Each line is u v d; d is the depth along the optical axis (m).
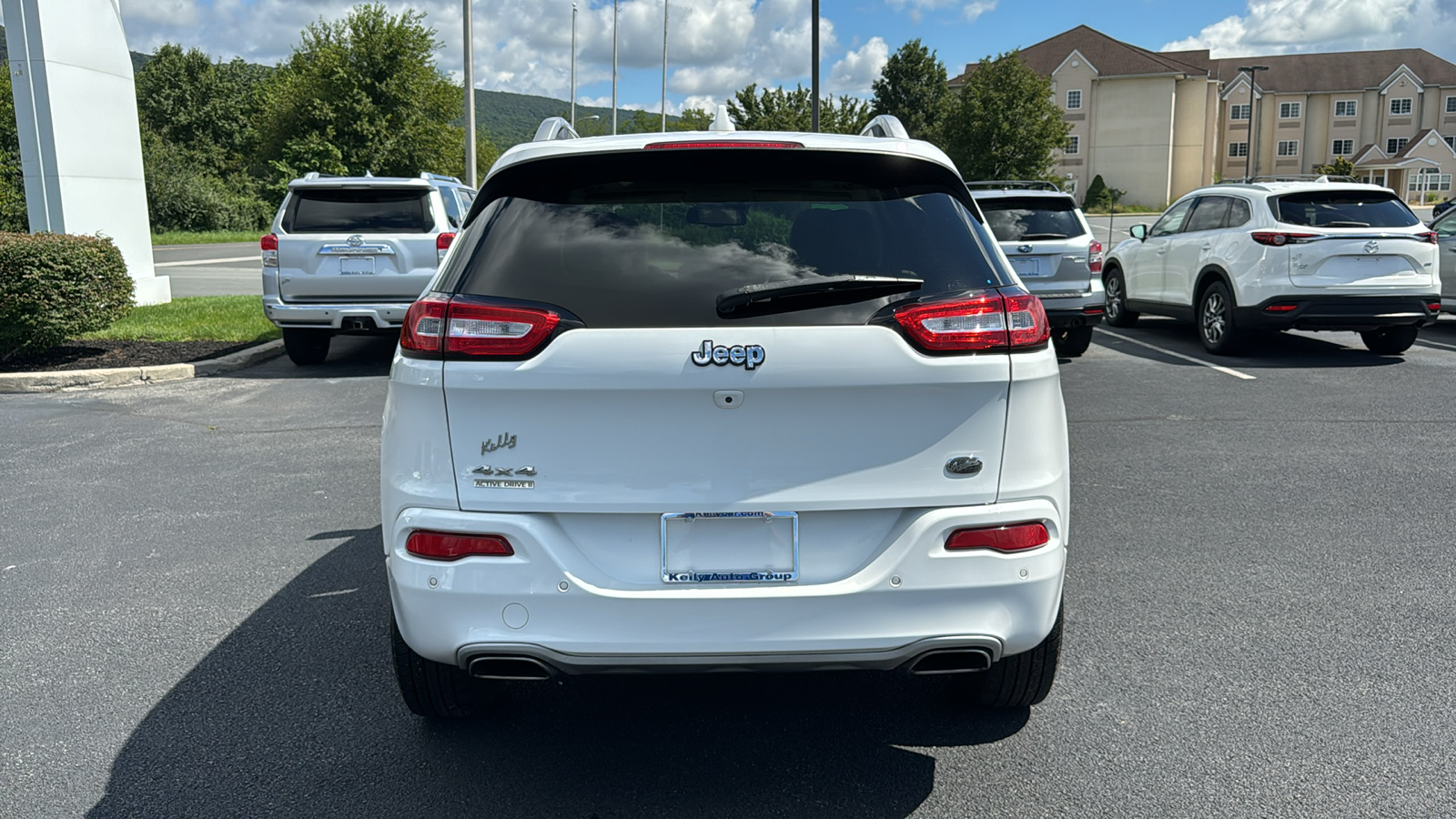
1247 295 10.69
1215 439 7.21
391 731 3.19
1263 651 3.68
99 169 14.67
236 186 58.00
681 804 2.76
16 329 10.02
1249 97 91.62
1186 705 3.28
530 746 3.09
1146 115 80.38
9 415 8.33
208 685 3.51
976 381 2.52
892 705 3.33
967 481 2.54
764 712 3.30
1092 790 2.80
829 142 2.76
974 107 51.31
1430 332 13.22
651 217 2.66
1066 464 2.71
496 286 2.55
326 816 2.71
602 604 2.50
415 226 10.34
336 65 54.66
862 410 2.49
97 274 10.48
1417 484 5.98
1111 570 4.55
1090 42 82.81
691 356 2.45
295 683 3.52
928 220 2.70
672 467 2.49
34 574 4.64
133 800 2.79
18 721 3.26
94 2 14.49
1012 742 3.07
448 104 57.62
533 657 2.54
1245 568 4.57
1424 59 91.56
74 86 14.19
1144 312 13.27
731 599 2.49
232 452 6.97
